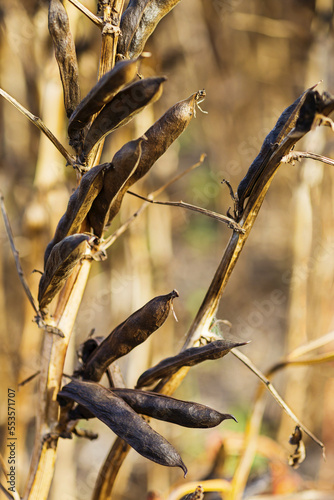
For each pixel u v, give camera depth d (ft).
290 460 12.97
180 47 24.23
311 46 23.59
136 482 23.24
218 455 14.10
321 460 24.04
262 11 29.55
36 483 12.87
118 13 12.78
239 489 13.52
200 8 27.45
